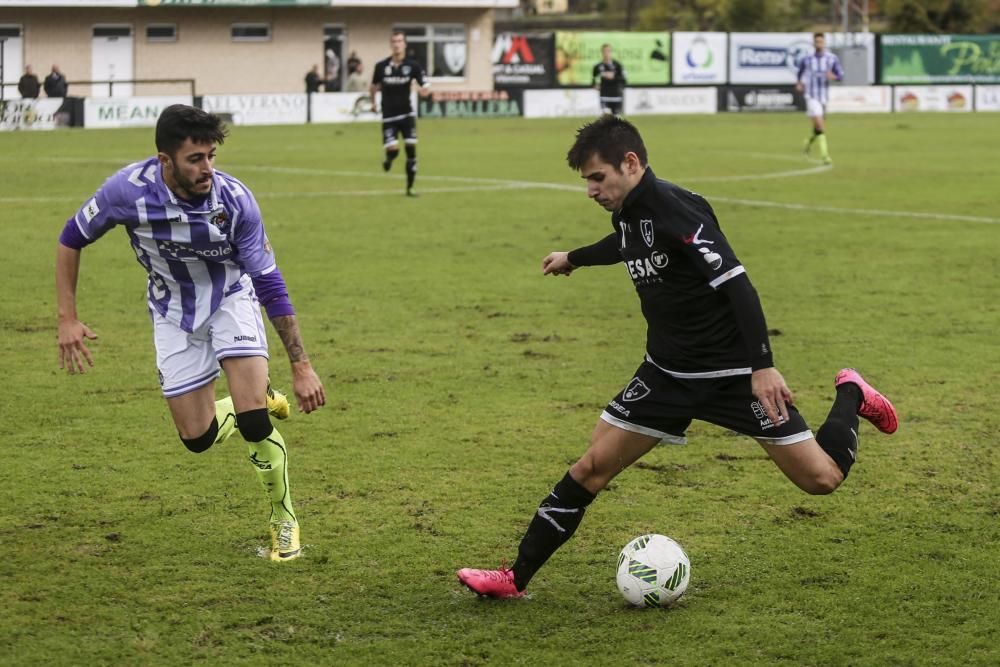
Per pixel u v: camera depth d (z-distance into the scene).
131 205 8.40
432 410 13.23
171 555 9.13
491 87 87.00
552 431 12.46
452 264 22.73
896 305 18.97
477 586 8.24
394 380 14.51
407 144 33.47
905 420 12.80
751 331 7.46
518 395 13.88
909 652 7.55
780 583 8.63
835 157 46.09
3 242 24.73
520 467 11.29
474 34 86.00
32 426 12.55
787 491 10.62
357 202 32.16
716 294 7.77
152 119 63.47
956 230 27.11
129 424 12.65
